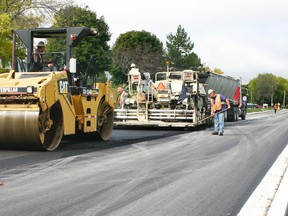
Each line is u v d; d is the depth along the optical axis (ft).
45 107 30.66
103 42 172.45
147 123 61.41
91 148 34.42
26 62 36.35
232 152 33.68
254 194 18.94
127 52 179.52
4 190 18.99
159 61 185.06
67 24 62.08
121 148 34.88
